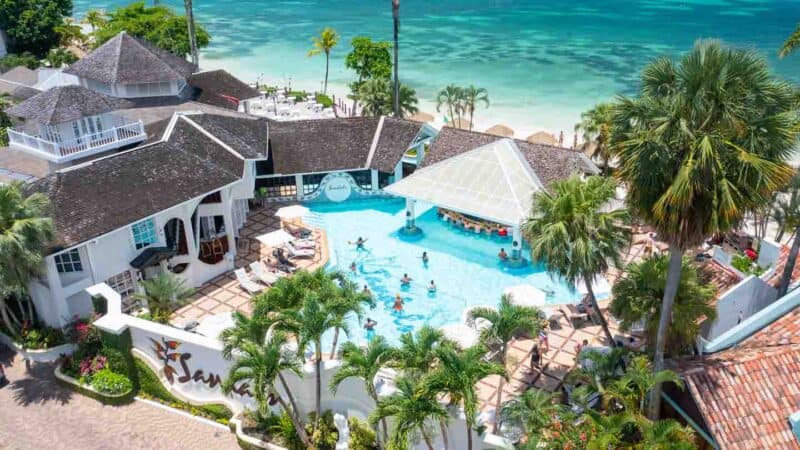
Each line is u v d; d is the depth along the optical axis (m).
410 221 44.75
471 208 41.25
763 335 25.50
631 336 31.75
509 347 31.59
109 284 34.25
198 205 38.66
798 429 20.73
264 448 27.06
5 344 33.41
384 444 25.67
